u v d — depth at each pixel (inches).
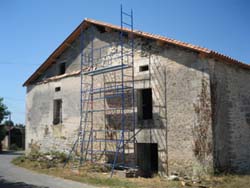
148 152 536.4
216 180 395.5
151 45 509.0
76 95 643.5
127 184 391.2
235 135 467.5
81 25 639.1
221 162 432.1
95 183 402.3
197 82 444.8
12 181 422.0
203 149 428.1
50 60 711.7
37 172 515.2
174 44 470.9
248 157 490.0
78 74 647.1
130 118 526.6
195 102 444.1
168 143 467.2
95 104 596.7
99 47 611.8
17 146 1488.7
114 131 543.2
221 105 448.5
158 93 489.1
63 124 664.4
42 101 734.5
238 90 493.4
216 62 451.8
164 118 476.7
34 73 749.3
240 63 486.0
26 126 775.1
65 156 631.2
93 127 593.6
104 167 529.0
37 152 706.8
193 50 451.2
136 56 529.3
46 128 708.7
